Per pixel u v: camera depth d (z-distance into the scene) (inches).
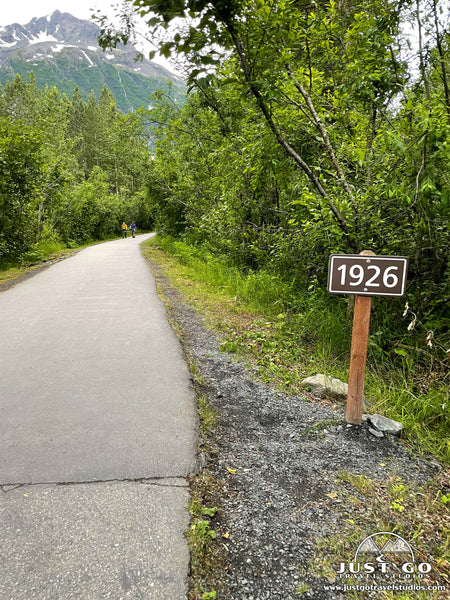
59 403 150.4
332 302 269.7
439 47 191.9
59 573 76.2
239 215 434.3
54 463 111.7
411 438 135.6
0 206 581.6
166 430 130.6
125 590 73.0
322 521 93.7
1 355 206.7
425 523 94.6
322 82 237.8
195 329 263.6
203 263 539.8
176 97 610.5
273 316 291.0
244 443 128.0
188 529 87.9
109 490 100.7
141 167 800.3
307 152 248.5
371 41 204.1
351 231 204.1
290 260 323.6
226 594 73.9
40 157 653.3
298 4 217.2
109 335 241.9
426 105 183.9
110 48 157.9
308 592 75.1
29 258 683.4
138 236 1857.8
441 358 190.4
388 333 209.6
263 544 86.2
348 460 119.8
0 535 85.5
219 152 434.6
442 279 209.3
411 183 175.5
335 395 165.2
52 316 292.5
